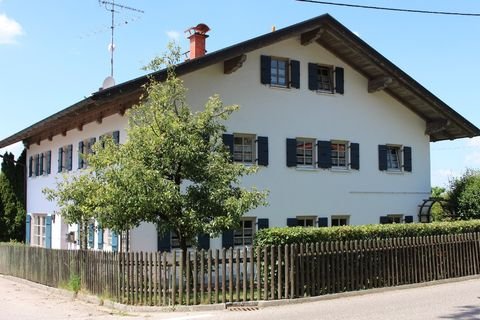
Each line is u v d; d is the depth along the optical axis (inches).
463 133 941.2
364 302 468.1
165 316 426.3
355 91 846.5
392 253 561.9
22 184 1115.9
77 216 532.4
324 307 447.8
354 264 531.8
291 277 483.8
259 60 746.8
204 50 784.9
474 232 667.4
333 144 828.0
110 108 687.1
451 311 409.7
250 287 472.1
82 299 533.0
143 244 631.2
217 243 673.6
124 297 488.1
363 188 839.7
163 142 482.0
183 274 466.6
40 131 920.9
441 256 607.8
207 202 483.8
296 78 780.0
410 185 900.6
